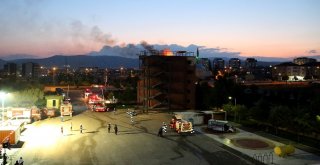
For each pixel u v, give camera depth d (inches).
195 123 2477.9
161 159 1598.2
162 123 2551.7
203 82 3752.5
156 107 3339.1
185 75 3371.1
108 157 1626.5
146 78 3307.1
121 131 2242.9
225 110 2684.5
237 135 2118.6
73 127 2369.6
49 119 2719.0
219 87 3250.5
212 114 2554.1
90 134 2138.3
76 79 7672.2
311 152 1702.8
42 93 3698.3
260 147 1811.0
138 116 2886.3
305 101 3484.3
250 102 3358.8
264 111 2453.2
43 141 1936.5
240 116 2630.4
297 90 4296.3
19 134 1948.8
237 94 3344.0
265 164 1502.2
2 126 1943.9
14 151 1707.7
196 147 1820.9
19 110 2496.3
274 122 2151.8
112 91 4537.4
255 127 2386.8
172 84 3351.4
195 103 3410.4
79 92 5369.1
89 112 3120.1
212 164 1518.2
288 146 1617.9
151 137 2066.9
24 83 4886.8
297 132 2044.8
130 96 3875.5
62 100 3457.2
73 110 3248.0
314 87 4729.3
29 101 3410.4
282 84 6624.0
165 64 3331.7
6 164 1472.7
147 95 3280.0
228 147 1815.9
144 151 1739.7
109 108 3368.6
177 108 3356.3
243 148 1791.3
